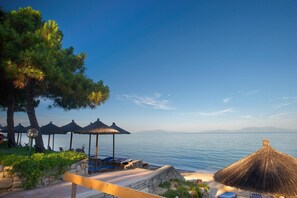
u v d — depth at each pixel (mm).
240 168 3791
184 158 46250
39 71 10906
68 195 8070
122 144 97000
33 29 14273
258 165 3627
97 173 13250
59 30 16406
